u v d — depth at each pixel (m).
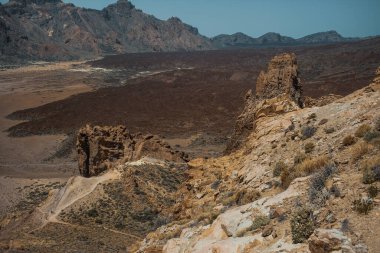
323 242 10.39
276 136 27.27
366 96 24.30
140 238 38.28
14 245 37.41
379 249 9.91
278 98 38.91
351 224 11.14
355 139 18.17
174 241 17.70
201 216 20.84
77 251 34.75
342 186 13.25
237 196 20.83
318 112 26.56
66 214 45.56
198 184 31.62
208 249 13.97
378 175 12.79
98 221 43.56
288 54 50.81
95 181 52.66
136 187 49.72
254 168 24.48
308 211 12.31
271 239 12.71
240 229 14.55
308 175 17.19
